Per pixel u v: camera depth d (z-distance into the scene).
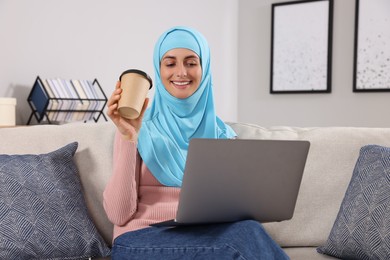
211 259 1.21
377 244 1.47
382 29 3.78
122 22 3.30
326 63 4.01
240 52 4.46
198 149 1.19
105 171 1.76
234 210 1.31
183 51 1.79
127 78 1.41
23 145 1.77
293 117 4.21
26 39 2.68
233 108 4.44
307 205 1.75
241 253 1.21
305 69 4.11
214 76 4.15
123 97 1.41
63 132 1.81
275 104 4.29
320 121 4.09
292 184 1.34
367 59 3.84
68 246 1.53
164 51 1.82
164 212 1.62
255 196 1.30
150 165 1.69
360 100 3.91
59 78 2.86
